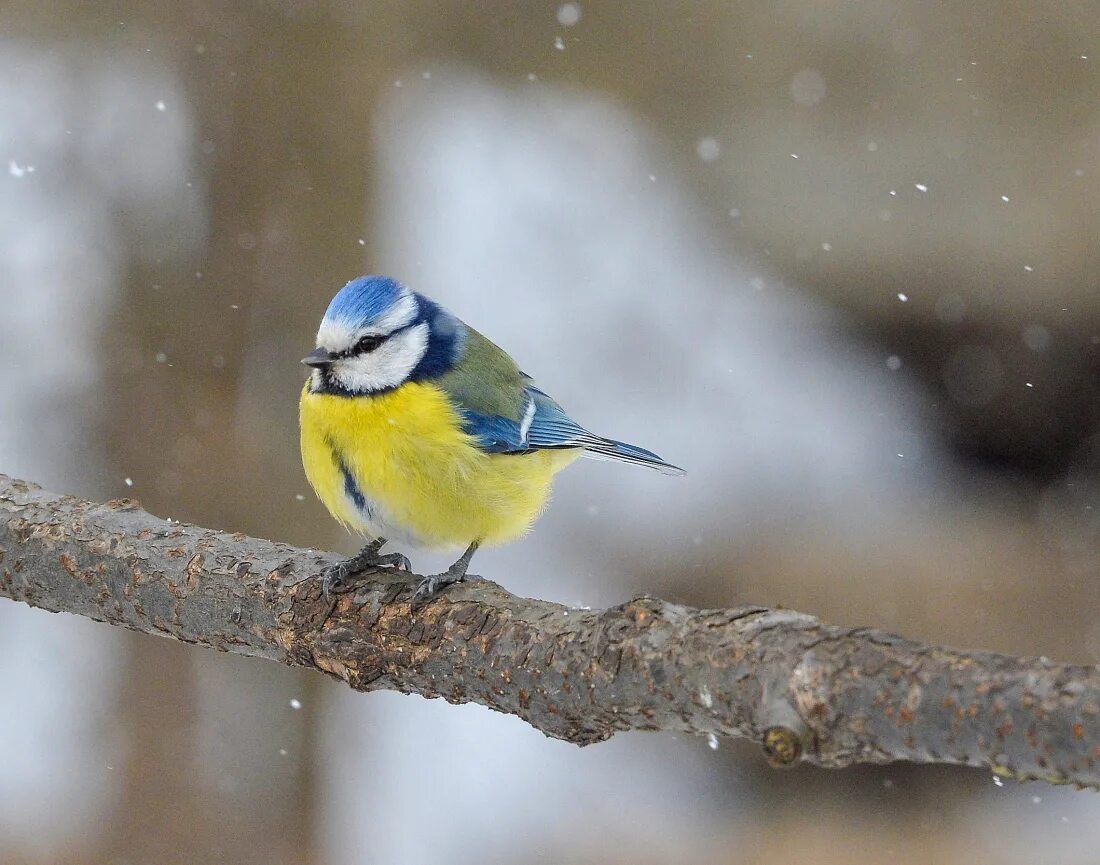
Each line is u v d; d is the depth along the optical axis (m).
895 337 19.78
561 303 18.70
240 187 13.15
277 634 5.37
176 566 5.64
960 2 19.34
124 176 13.61
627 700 4.30
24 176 13.77
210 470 12.72
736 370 18.69
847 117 19.36
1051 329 18.84
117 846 12.18
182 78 13.41
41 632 13.39
